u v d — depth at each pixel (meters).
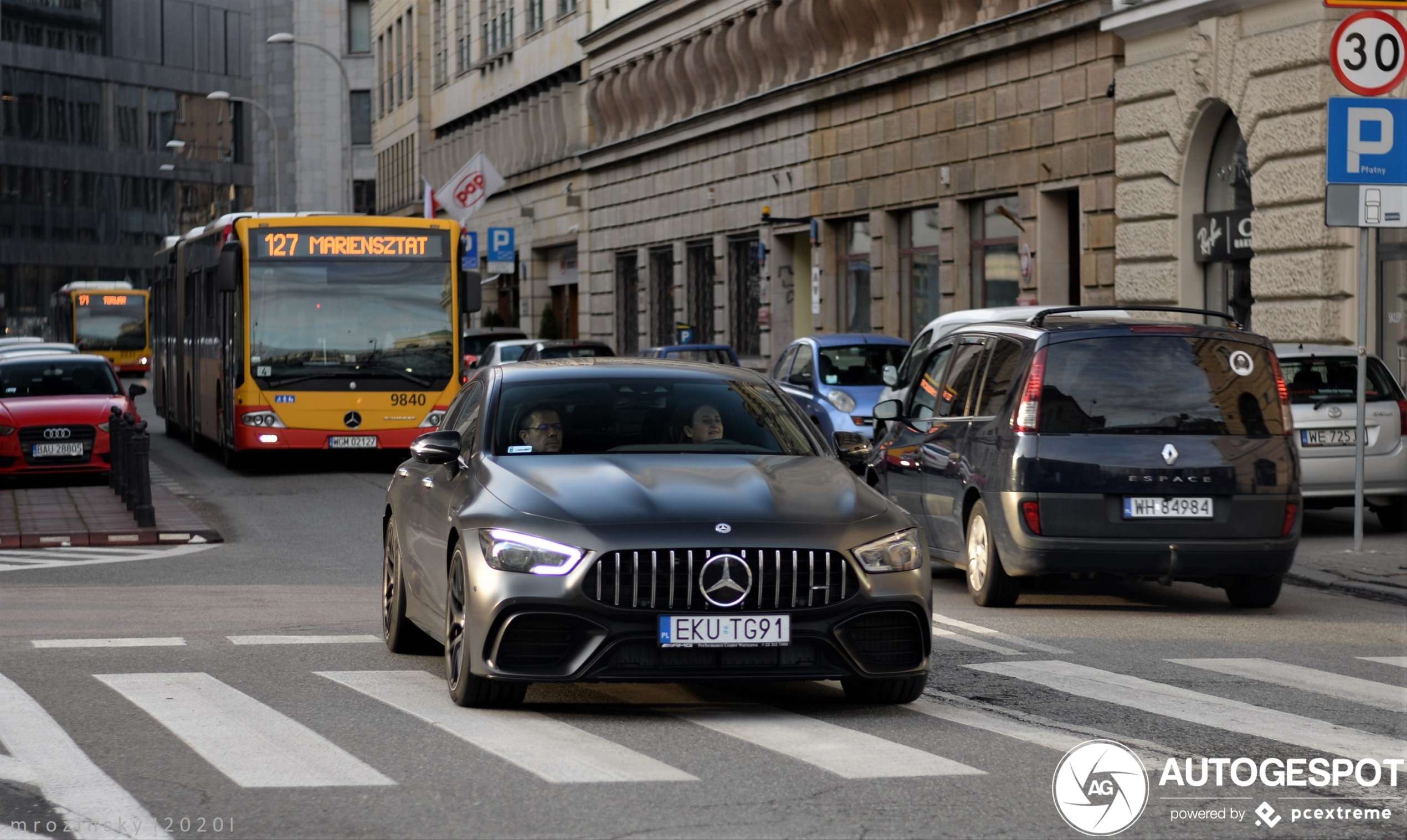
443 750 7.87
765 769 7.46
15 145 107.50
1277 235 24.58
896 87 38.44
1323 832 6.51
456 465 9.66
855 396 24.19
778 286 47.09
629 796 6.95
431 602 9.77
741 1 47.72
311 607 13.37
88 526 19.89
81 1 112.25
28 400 26.78
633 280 59.03
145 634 11.83
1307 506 18.39
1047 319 13.38
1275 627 12.22
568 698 9.24
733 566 8.20
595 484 8.70
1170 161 27.62
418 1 87.56
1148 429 12.71
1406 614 13.06
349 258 27.09
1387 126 16.12
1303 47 23.86
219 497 24.31
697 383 10.09
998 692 9.45
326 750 7.87
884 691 8.89
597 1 60.88
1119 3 28.56
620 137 59.47
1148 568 12.63
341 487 25.88
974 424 13.59
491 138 74.50
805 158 43.75
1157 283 28.11
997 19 32.91
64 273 111.19
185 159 120.00
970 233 36.06
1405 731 8.38
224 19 122.88
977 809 6.77
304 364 26.88
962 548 13.74
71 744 8.05
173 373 37.44
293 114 112.06
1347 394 17.83
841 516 8.51
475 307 27.50
